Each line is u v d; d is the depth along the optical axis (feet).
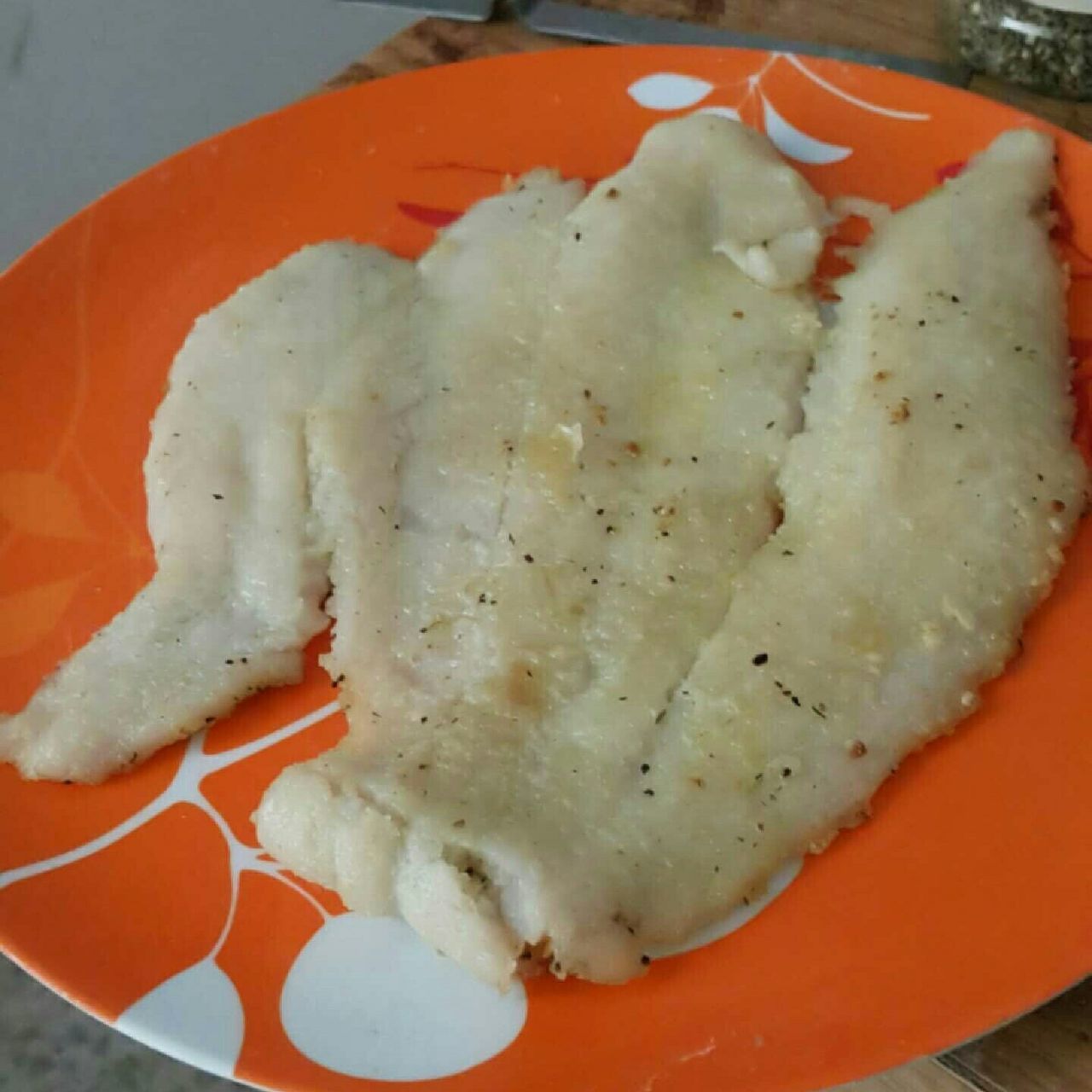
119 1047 1.00
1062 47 1.24
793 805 0.88
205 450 1.06
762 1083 0.79
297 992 0.86
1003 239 1.07
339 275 1.14
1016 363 1.00
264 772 0.98
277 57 1.73
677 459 1.01
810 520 0.97
